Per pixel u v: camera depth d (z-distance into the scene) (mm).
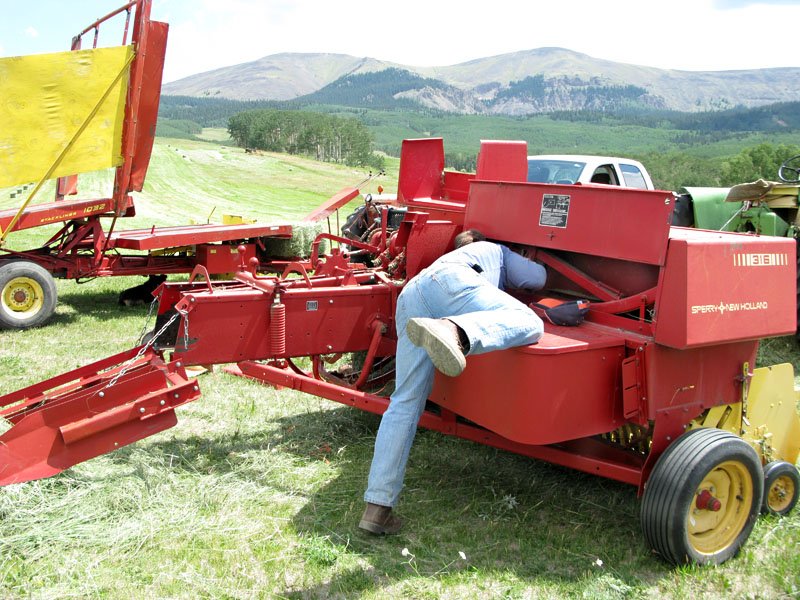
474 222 4512
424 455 4648
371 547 3447
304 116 157500
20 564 3086
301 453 4570
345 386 4840
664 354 3539
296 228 10188
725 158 115250
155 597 2938
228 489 3924
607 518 3895
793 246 3775
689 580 3297
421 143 6195
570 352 3402
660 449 3570
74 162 6621
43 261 8539
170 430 4863
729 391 3883
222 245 9523
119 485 3811
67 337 7691
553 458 3822
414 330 3141
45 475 3473
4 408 4035
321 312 4488
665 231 3396
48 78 6344
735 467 3498
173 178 46375
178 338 4098
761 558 3551
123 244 8648
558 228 3949
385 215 5926
